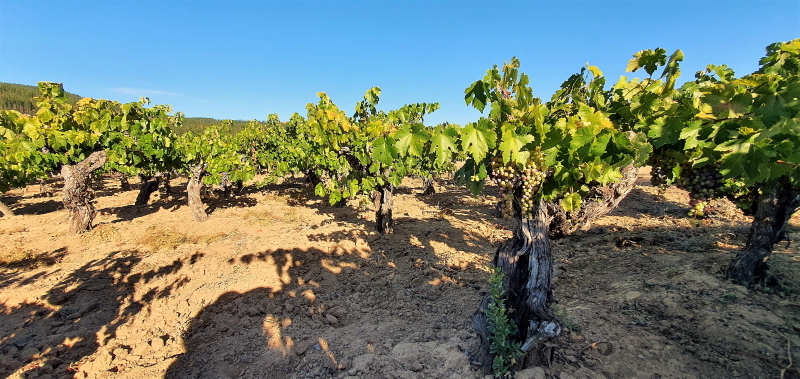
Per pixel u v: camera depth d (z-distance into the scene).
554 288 4.85
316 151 8.49
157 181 11.80
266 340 3.87
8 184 8.87
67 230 8.12
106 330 4.13
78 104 8.44
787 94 1.60
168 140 9.22
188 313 4.50
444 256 6.44
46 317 4.38
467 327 3.88
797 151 1.71
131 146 8.80
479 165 2.65
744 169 1.78
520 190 2.71
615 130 2.02
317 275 5.68
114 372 3.36
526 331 2.90
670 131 1.93
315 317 4.34
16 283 5.23
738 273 4.40
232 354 3.63
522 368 2.89
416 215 10.16
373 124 3.52
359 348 3.59
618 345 3.33
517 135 2.17
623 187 5.50
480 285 5.14
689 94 2.46
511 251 3.02
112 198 12.80
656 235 6.89
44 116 7.72
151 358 3.59
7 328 4.13
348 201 12.16
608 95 2.68
